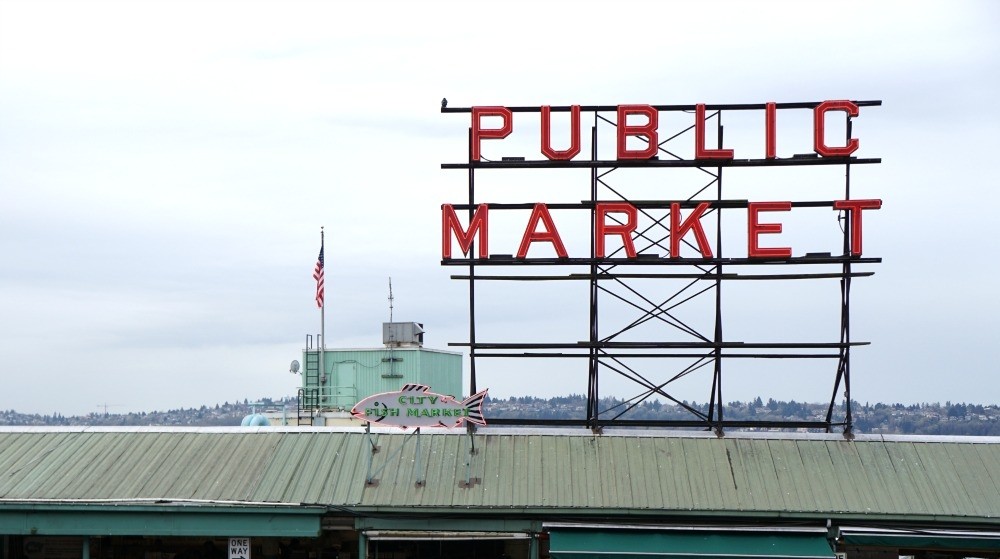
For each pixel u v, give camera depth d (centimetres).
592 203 5109
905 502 4559
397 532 4566
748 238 5038
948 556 5031
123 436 5156
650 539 4478
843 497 4588
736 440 4966
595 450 4906
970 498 4581
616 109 5134
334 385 8519
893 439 4969
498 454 4881
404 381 8438
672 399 5022
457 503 4562
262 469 4825
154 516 4584
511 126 5134
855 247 4969
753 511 4491
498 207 5128
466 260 5112
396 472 4778
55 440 5141
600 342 5047
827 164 5084
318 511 4541
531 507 4531
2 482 4747
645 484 4672
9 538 5153
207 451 4991
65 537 5241
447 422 4856
